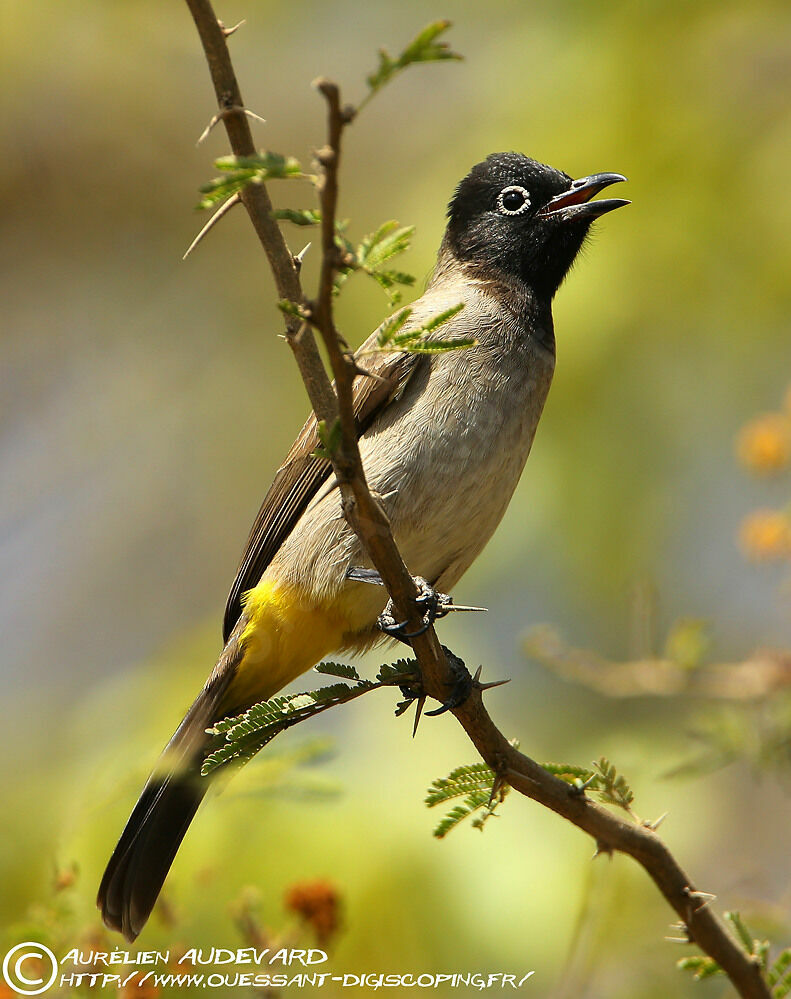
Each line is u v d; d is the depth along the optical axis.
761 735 7.89
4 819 9.29
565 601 11.62
